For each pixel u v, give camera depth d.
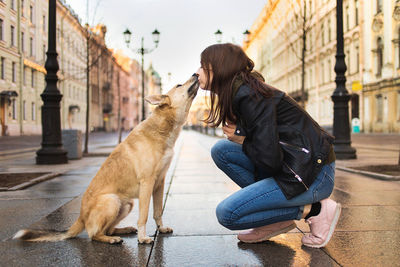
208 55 2.71
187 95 3.12
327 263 2.56
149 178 3.07
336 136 10.05
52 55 9.56
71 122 48.59
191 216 3.99
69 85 46.97
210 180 6.84
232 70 2.63
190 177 7.27
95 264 2.59
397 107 29.12
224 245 2.99
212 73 2.71
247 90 2.54
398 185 5.88
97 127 64.44
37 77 36.09
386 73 30.11
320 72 41.81
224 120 2.78
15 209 4.40
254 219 2.78
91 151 14.82
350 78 36.41
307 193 2.64
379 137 24.34
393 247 2.88
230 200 2.77
